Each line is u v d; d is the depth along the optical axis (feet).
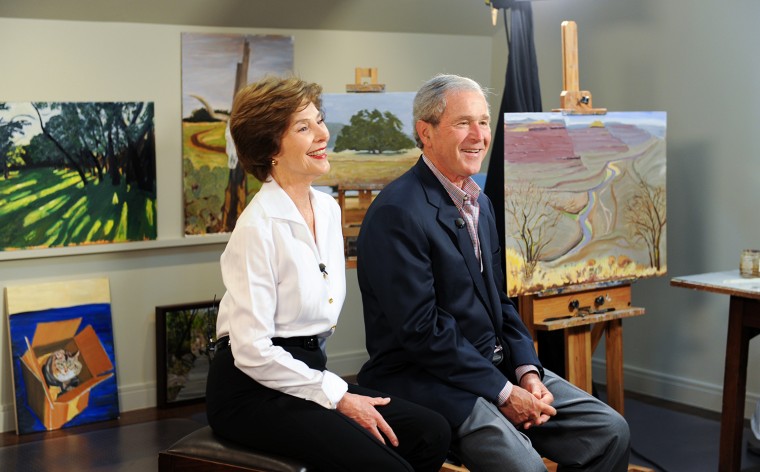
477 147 8.36
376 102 12.95
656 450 12.41
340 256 7.82
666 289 14.75
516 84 12.82
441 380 8.05
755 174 13.43
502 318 8.74
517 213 11.09
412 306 7.91
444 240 8.22
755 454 12.35
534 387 8.32
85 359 13.79
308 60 15.47
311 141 7.42
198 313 14.66
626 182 11.91
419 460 7.31
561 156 11.35
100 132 13.71
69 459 12.30
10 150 13.07
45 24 13.24
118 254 14.16
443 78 8.44
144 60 14.02
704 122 13.99
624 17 14.87
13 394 13.46
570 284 11.55
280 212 7.28
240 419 7.11
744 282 11.26
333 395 7.03
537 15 16.21
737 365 11.18
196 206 14.60
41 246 13.44
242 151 7.52
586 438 8.33
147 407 14.57
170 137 14.37
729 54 13.57
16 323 13.30
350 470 6.86
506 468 7.68
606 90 15.29
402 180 8.48
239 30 14.74
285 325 7.30
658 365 14.96
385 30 16.14
